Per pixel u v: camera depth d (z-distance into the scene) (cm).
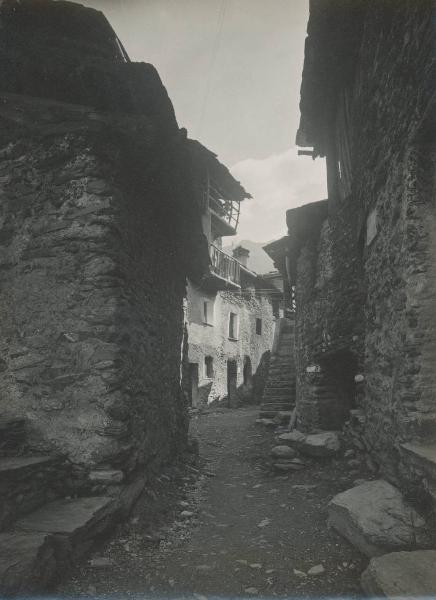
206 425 1106
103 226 382
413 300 355
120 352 372
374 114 474
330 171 738
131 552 305
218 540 338
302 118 753
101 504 317
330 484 478
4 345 382
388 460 411
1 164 409
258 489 496
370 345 497
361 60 525
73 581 258
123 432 359
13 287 389
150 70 416
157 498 419
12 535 256
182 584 264
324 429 698
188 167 479
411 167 363
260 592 254
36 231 392
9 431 349
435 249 356
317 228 797
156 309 513
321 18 497
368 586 234
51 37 431
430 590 207
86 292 376
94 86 424
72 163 396
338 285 652
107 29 455
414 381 351
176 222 568
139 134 402
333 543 319
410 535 281
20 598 212
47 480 329
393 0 400
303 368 796
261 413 1061
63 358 371
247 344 2075
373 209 481
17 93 424
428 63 321
